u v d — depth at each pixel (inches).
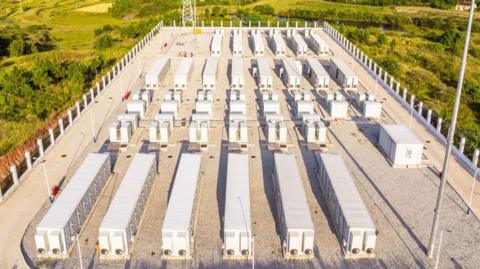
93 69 2751.0
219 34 3048.7
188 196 1094.4
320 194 1253.1
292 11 5388.8
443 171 933.2
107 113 1829.5
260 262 984.9
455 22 4847.4
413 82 2815.0
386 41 3850.9
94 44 3806.6
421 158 1402.6
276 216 1146.7
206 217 1138.7
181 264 979.3
